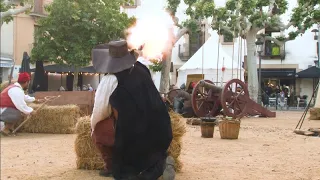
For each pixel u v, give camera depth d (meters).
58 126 11.12
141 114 3.29
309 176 5.47
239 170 5.84
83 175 5.49
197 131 11.67
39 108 10.95
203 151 7.67
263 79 34.53
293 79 34.12
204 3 21.25
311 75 31.11
